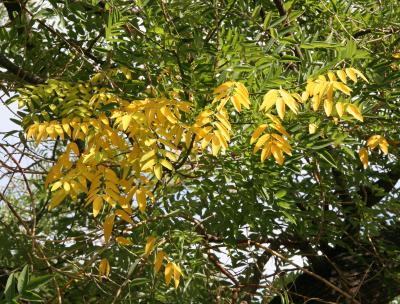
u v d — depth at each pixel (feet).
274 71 9.21
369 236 14.08
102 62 13.04
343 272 15.65
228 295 14.46
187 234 11.63
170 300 12.49
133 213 11.68
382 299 15.65
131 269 10.69
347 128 10.66
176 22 10.85
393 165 13.60
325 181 12.41
